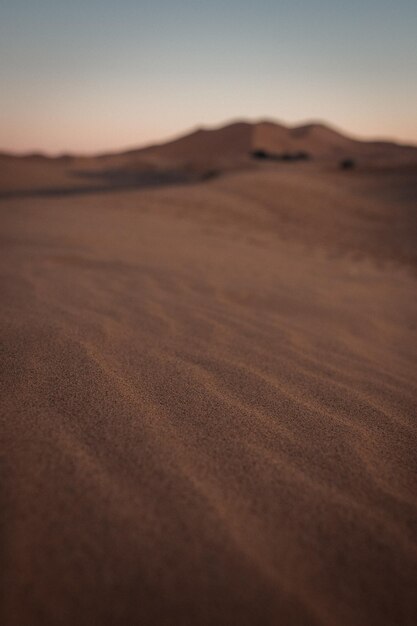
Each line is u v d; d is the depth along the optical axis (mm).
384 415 1610
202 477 1088
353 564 878
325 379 1934
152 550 846
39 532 853
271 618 746
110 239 6160
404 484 1177
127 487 1013
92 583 767
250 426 1389
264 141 83750
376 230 11125
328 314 3387
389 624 766
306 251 7625
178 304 3049
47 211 9055
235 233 8766
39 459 1070
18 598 726
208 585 789
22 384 1474
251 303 3445
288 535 931
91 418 1304
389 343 2781
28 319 2213
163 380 1672
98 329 2191
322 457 1255
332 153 83750
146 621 718
